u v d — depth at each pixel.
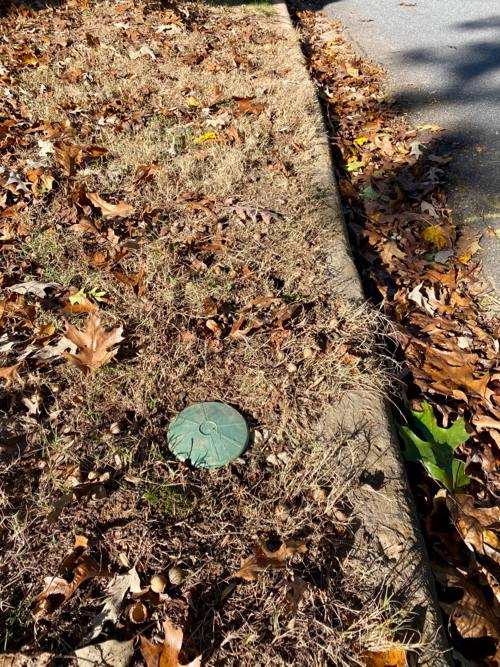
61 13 3.38
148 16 3.40
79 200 1.65
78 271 1.44
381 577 0.85
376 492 0.96
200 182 1.81
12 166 1.83
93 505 0.93
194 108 2.32
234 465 1.01
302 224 1.62
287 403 1.11
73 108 2.26
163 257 1.45
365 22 4.09
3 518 0.90
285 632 0.78
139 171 1.79
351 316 1.31
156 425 1.08
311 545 0.89
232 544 0.90
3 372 1.12
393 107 2.72
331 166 1.95
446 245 1.76
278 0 4.32
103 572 0.85
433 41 3.61
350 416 1.09
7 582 0.83
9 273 1.41
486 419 1.19
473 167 2.17
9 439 1.04
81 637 0.78
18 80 2.46
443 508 1.07
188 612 0.80
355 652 0.77
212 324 1.28
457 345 1.40
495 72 3.05
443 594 0.93
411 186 2.02
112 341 1.17
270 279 1.44
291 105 2.35
